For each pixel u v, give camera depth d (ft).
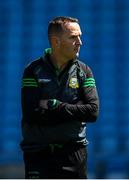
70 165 35.24
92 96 35.53
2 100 122.52
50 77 35.40
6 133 118.93
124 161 103.55
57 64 35.58
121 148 114.21
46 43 128.36
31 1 131.75
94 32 129.08
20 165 93.97
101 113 119.55
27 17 130.72
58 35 35.58
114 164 103.40
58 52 35.55
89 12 130.93
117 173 102.58
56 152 35.12
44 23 130.21
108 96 121.70
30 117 35.17
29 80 35.58
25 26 130.11
